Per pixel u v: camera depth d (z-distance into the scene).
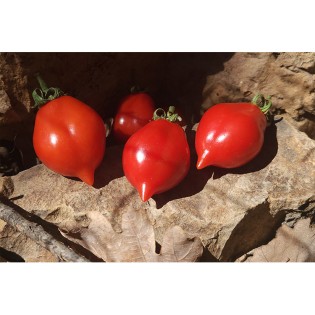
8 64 0.14
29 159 0.16
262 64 0.16
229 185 0.14
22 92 0.15
